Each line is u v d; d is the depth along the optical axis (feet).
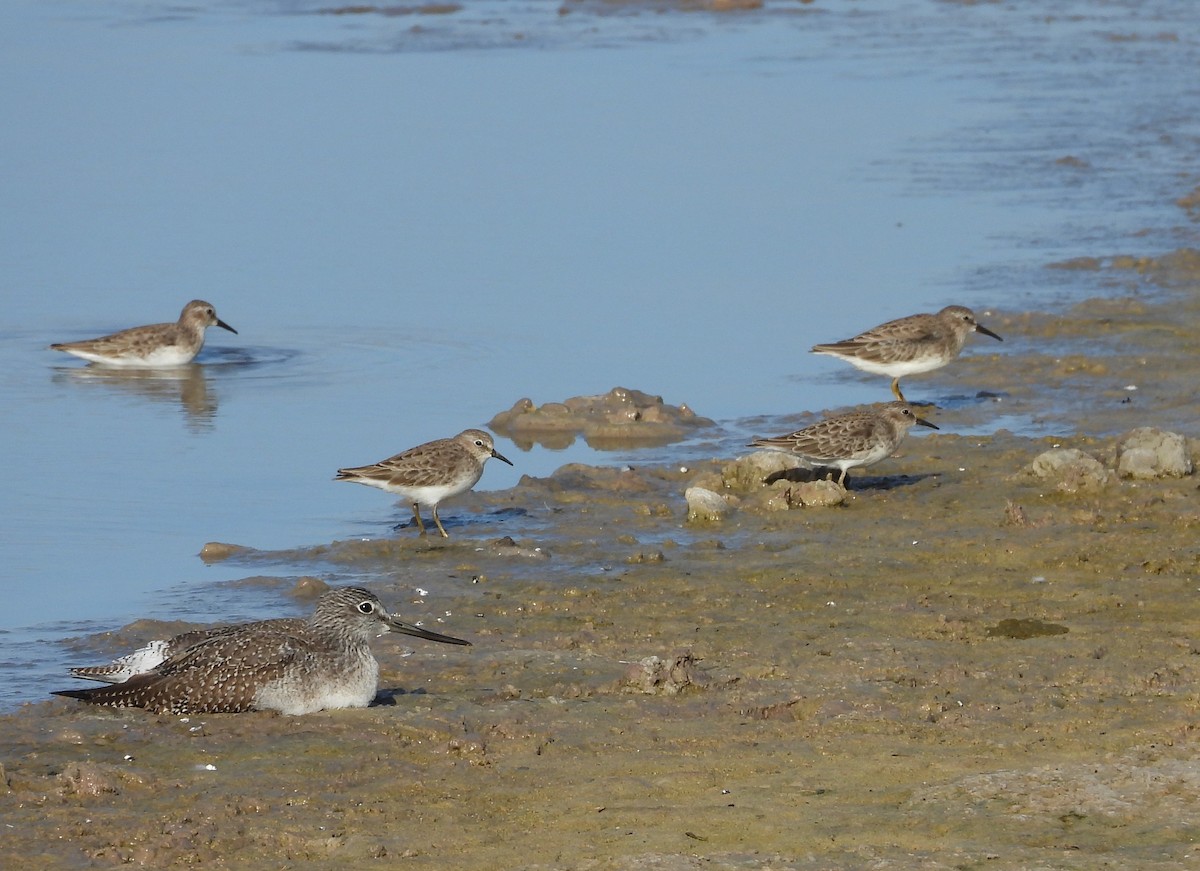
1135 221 100.73
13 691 43.06
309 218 102.78
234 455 66.74
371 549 55.42
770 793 35.09
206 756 37.58
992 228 99.55
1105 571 50.83
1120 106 133.49
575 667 43.80
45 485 62.90
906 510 57.88
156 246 97.55
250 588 51.85
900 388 73.77
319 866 32.17
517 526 57.67
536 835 33.37
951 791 34.60
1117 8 183.93
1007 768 35.96
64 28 166.09
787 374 76.59
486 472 64.64
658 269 92.38
